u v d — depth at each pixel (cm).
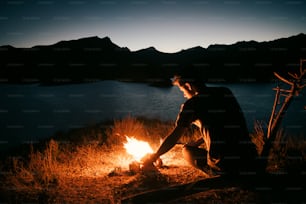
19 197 327
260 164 309
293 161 409
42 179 379
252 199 296
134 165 390
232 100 304
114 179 374
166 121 888
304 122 1023
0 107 1752
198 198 305
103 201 309
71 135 711
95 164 448
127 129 678
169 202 296
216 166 302
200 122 303
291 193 305
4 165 475
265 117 1182
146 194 279
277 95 376
